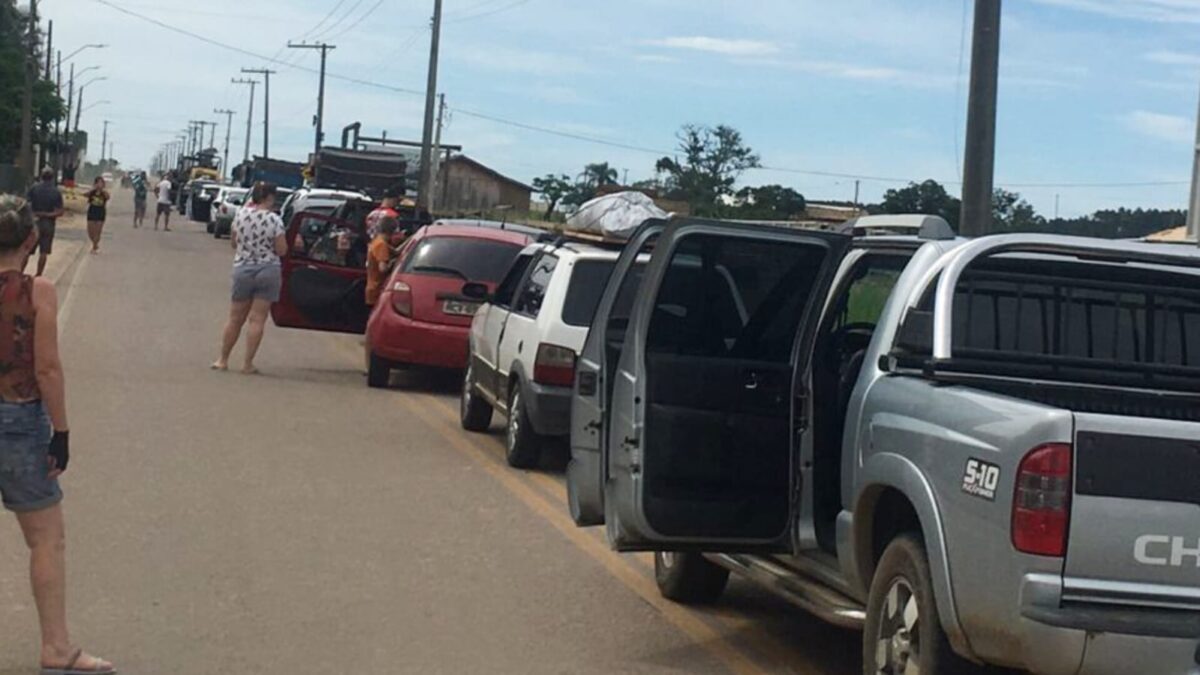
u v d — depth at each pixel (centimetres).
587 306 1232
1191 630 521
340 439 1365
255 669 694
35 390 641
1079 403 600
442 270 1673
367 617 794
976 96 1374
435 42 4125
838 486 708
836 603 676
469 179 6538
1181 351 673
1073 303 665
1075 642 520
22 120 6016
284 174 5675
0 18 6231
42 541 656
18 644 709
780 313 743
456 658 729
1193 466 530
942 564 564
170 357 1883
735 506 717
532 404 1220
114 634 741
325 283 1836
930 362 609
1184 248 659
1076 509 523
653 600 868
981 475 546
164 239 4938
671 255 725
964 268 636
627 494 718
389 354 1667
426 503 1105
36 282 638
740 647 779
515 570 920
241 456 1245
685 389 716
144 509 1027
